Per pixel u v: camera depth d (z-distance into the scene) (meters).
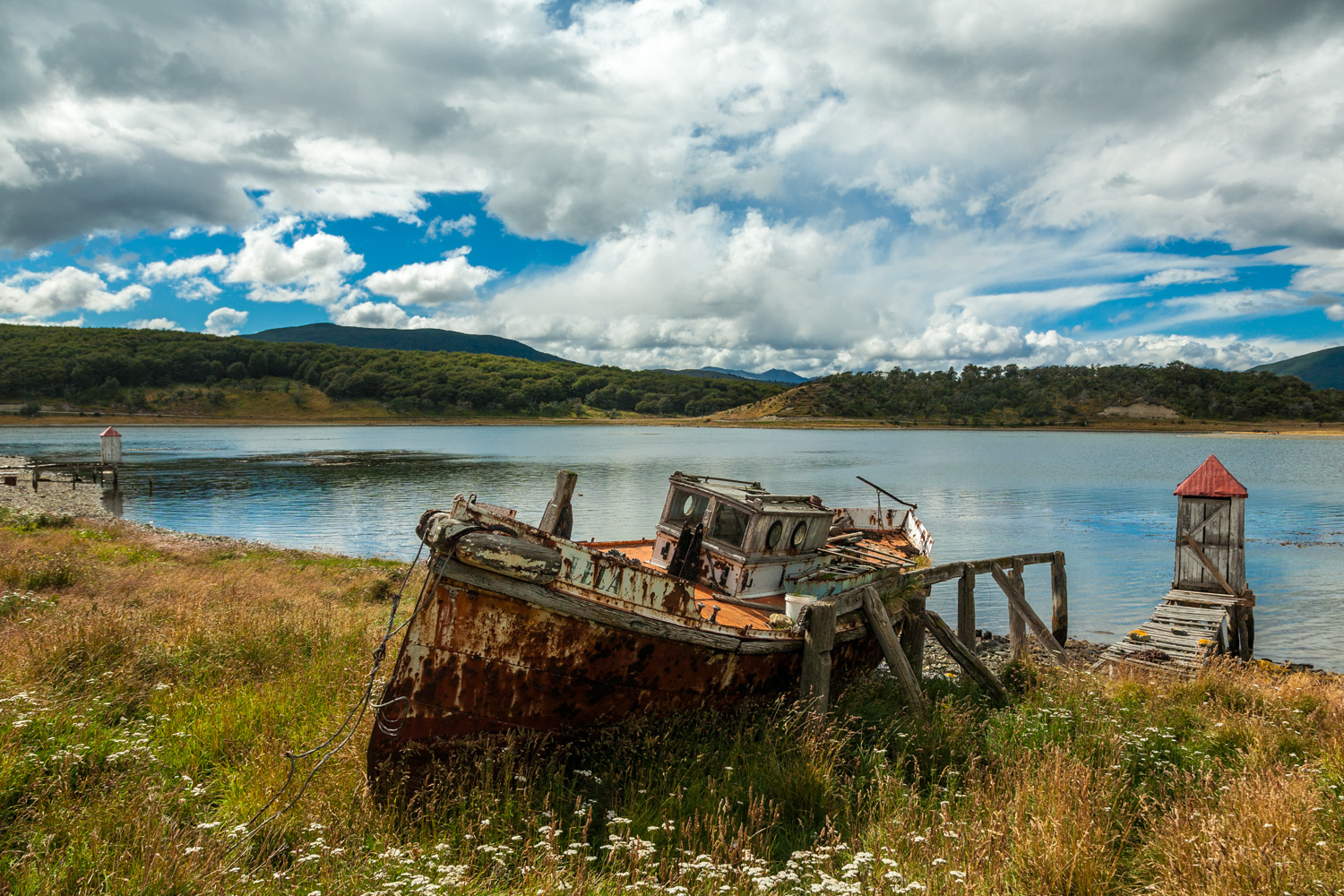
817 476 67.94
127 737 6.44
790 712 8.30
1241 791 6.17
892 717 8.97
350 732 6.48
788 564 10.81
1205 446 126.94
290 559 24.16
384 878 4.64
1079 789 6.07
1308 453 105.00
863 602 10.07
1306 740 8.34
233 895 4.31
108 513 41.50
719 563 10.41
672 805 6.11
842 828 6.00
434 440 135.75
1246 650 16.66
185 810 5.56
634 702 7.64
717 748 7.52
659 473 68.12
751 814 5.80
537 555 6.45
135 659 8.50
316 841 4.81
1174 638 14.73
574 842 5.10
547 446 118.88
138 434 137.00
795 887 4.98
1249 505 46.97
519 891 4.62
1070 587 25.34
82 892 4.10
